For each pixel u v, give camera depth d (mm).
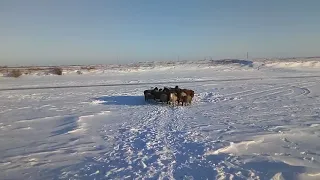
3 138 13070
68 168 9031
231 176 7969
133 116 17984
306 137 12227
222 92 29609
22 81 51031
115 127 14812
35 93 32125
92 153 10516
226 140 11695
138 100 25344
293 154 9953
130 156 9977
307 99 24234
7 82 49312
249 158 9516
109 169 8781
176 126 14688
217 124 15086
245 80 42688
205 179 7766
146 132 13484
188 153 10102
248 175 8023
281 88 32375
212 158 9531
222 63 100938
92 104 23656
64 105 23359
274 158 9445
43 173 8703
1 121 17109
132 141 11984
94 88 35594
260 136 12242
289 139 11945
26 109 21719
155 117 17469
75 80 50531
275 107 20625
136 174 8266
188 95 22750
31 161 9805
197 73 63688
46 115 18891
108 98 26891
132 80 47000
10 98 28406
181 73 64812
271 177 7824
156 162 9234
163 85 37344
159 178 7902
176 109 20531
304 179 7645
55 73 66250
